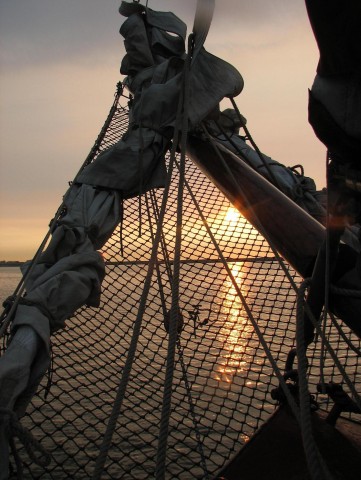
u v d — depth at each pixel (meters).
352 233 4.23
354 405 2.88
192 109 4.18
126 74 5.48
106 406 12.52
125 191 4.45
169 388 2.37
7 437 2.47
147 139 4.44
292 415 2.96
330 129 2.08
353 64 1.92
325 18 1.81
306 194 5.69
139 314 2.69
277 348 8.68
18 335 2.99
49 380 4.34
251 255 5.41
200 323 5.20
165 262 5.01
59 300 3.22
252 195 3.62
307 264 3.12
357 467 2.64
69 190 4.27
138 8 5.34
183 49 5.37
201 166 4.28
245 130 4.77
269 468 2.73
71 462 10.41
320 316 2.81
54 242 3.68
